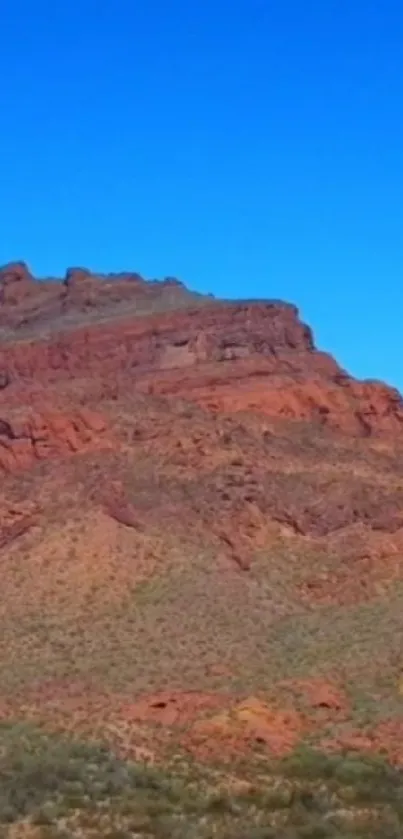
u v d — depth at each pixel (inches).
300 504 4375.0
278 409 5098.4
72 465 4498.0
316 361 5438.0
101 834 1934.1
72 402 4847.4
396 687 3006.9
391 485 4579.2
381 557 4013.3
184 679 3134.8
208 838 1918.1
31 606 3727.9
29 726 2657.5
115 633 3548.2
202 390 5118.1
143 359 5354.3
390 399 5339.6
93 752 2445.9
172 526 4151.1
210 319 5506.9
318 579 3944.4
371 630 3508.9
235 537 4136.3
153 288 6186.0
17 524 4175.7
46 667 3289.9
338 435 5068.9
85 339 5383.9
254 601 3784.5
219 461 4566.9
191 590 3804.1
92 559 3946.9
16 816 2016.5
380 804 2207.2
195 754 2468.0
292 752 2491.4
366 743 2586.1
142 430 4714.6
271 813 2113.7
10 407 4785.9
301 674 3164.4
